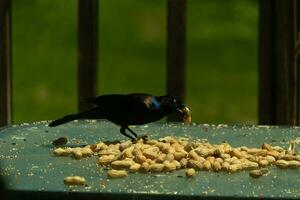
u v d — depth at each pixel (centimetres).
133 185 698
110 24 4022
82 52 1157
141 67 3866
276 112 1176
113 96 905
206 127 1014
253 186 700
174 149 816
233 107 3644
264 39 1173
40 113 3569
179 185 700
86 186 691
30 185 689
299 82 1191
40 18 3981
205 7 4072
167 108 909
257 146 892
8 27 1170
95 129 994
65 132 968
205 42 3984
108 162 778
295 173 757
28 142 898
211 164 767
